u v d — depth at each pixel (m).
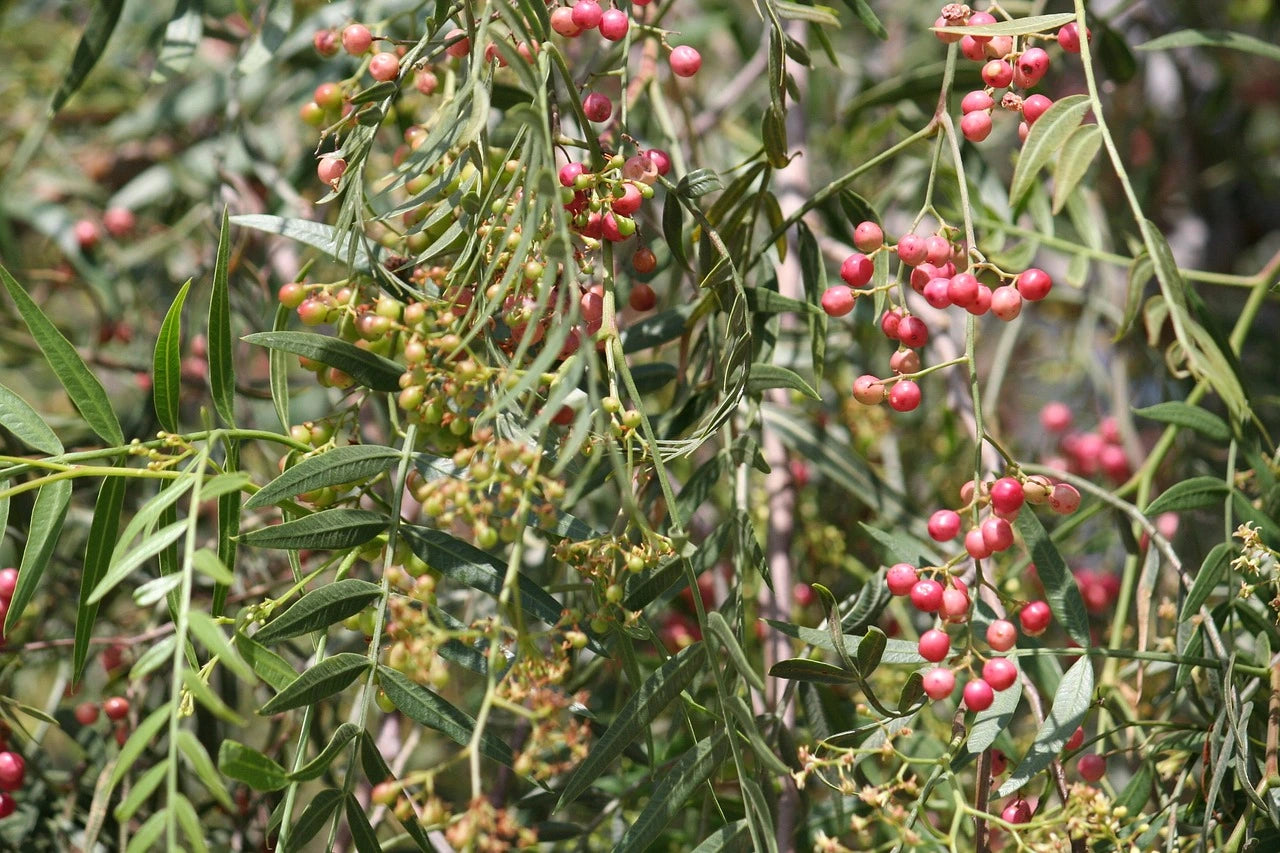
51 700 0.83
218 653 0.64
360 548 0.70
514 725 0.82
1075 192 0.85
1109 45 0.85
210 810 0.81
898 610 0.84
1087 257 0.84
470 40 0.69
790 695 0.75
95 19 0.79
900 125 0.88
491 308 0.66
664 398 0.88
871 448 0.90
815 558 0.87
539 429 0.67
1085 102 0.68
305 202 0.87
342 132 0.73
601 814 0.77
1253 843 0.71
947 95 0.71
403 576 0.68
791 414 0.82
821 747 0.70
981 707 0.68
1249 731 0.73
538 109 0.65
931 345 0.88
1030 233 0.84
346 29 0.71
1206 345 0.69
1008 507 0.68
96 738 0.80
